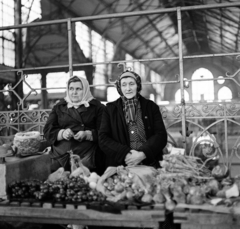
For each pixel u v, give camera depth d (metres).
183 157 2.38
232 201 1.91
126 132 2.62
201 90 26.86
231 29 16.77
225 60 25.81
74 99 2.92
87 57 14.51
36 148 2.68
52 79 14.01
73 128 2.90
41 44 13.30
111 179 2.33
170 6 15.05
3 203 2.10
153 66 24.95
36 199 2.11
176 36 20.66
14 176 2.29
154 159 2.58
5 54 10.44
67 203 2.01
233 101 3.21
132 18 14.95
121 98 2.73
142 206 1.92
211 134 3.26
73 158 2.57
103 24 14.78
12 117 3.92
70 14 13.16
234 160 6.21
